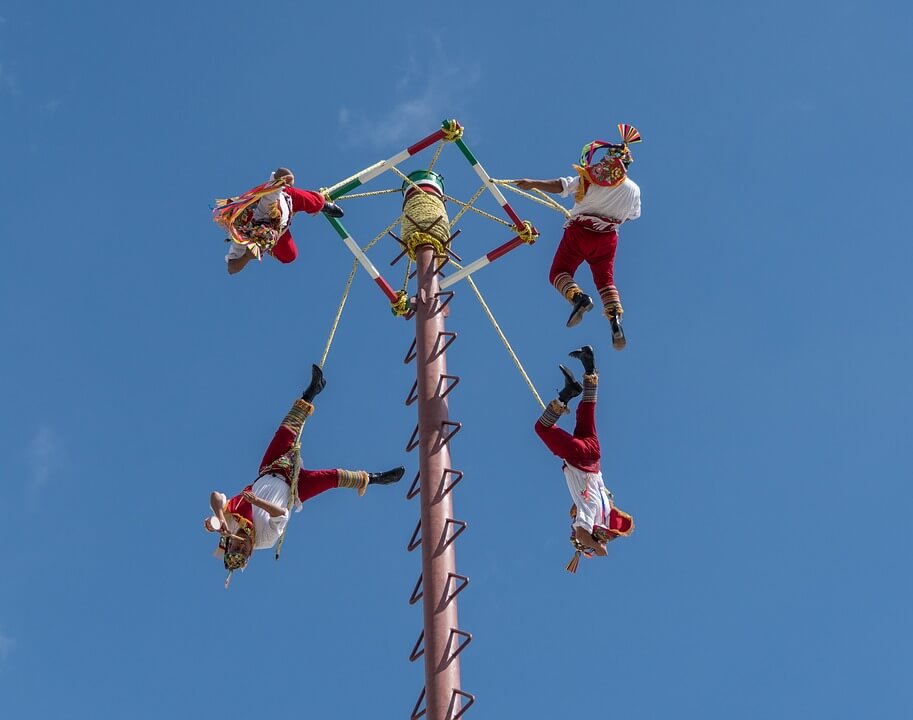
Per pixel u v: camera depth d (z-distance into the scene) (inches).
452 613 444.1
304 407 542.3
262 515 523.8
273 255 549.6
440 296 534.3
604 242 564.4
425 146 576.1
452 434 480.1
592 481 537.6
